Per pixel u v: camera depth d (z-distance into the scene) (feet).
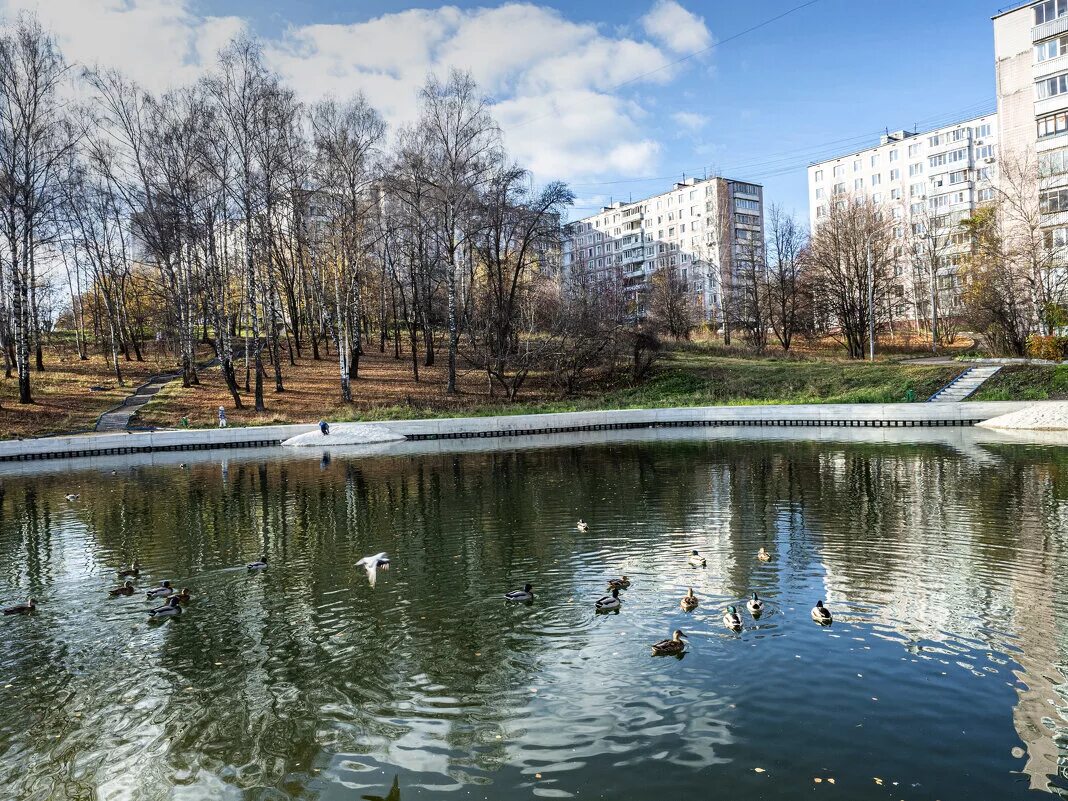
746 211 369.91
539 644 37.27
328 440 138.82
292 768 26.81
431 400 177.27
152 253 181.98
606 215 452.35
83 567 56.03
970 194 281.95
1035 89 187.83
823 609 38.73
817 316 242.37
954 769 25.21
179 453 132.26
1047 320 173.27
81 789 26.05
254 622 42.29
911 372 174.91
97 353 226.17
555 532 61.72
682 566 50.21
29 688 34.42
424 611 42.93
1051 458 92.38
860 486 77.92
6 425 147.84
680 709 29.91
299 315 242.37
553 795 24.40
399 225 184.85
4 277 179.42
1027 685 31.12
